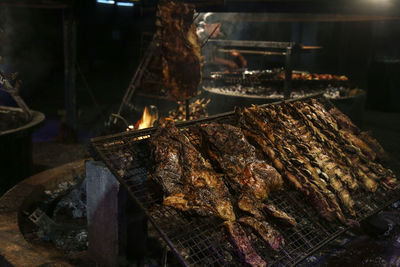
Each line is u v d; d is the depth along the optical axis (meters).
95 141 1.32
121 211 1.40
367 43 6.56
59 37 7.59
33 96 5.99
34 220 1.72
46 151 3.59
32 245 1.51
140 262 1.49
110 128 2.34
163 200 1.22
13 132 2.49
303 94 3.28
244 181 1.36
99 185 1.41
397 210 2.07
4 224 1.55
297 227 1.55
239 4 3.04
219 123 1.64
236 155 1.43
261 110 1.68
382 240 1.77
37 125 2.69
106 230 1.43
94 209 1.46
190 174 1.28
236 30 6.12
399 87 5.20
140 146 1.41
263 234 1.21
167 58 2.15
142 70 2.59
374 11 3.51
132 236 1.51
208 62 3.69
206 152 1.46
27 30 7.05
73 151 3.59
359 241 1.75
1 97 3.88
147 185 1.36
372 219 1.81
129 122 3.14
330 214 1.37
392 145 3.62
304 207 1.49
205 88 3.72
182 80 2.20
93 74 8.03
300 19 4.48
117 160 1.33
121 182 1.21
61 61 7.70
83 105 5.34
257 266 1.12
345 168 1.59
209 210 1.19
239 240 1.16
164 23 2.12
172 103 4.04
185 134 1.53
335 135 1.81
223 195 1.28
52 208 1.95
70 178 2.25
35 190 1.97
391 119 4.77
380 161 1.91
